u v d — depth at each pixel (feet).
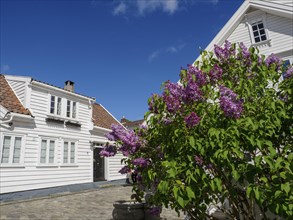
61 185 51.98
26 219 25.44
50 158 50.75
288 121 10.35
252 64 12.85
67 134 55.31
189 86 11.02
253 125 9.16
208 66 12.87
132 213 19.67
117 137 12.68
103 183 58.29
